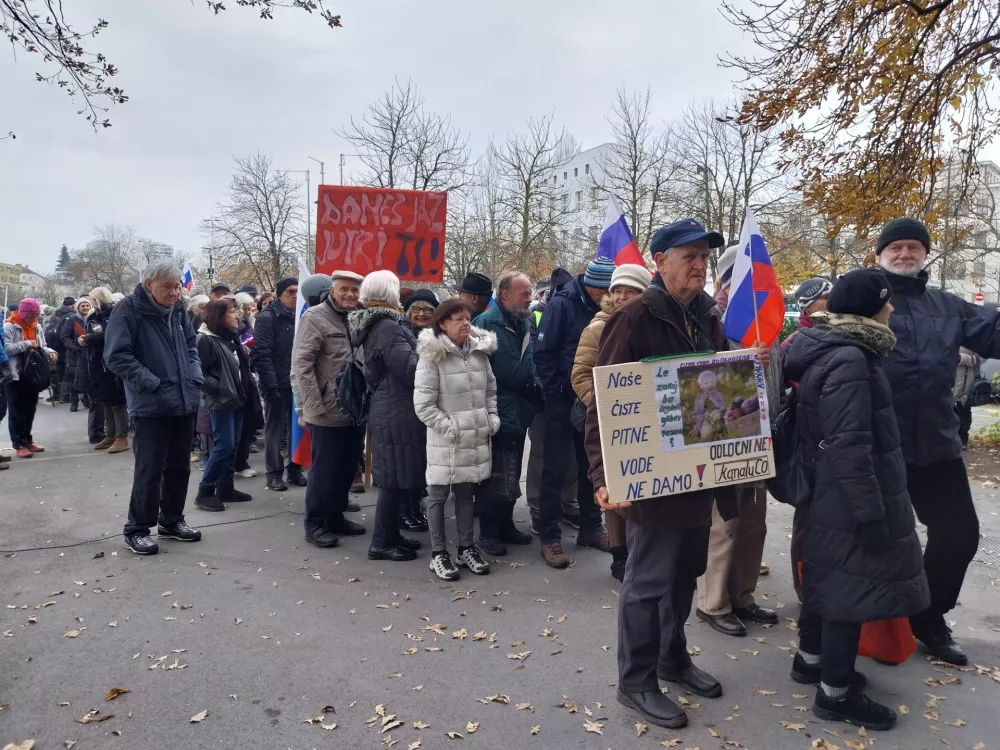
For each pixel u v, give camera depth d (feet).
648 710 9.26
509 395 15.64
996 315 10.53
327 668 10.61
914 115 28.45
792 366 9.76
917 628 11.35
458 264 97.19
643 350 8.90
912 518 9.18
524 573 14.71
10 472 23.56
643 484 8.69
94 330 26.17
